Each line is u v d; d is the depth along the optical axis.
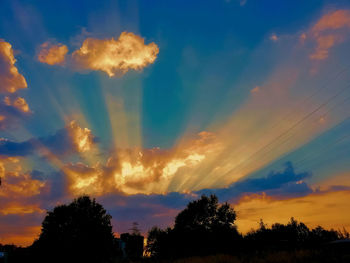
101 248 45.84
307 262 24.44
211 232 65.50
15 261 43.78
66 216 46.91
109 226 49.44
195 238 63.66
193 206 72.06
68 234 45.28
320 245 36.59
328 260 24.03
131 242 85.75
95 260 44.66
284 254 29.36
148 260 53.47
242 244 58.12
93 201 50.16
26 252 44.97
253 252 39.38
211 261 33.50
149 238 75.31
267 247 42.78
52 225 45.94
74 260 43.03
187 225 70.31
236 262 31.08
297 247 38.47
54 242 43.94
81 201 49.34
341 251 29.98
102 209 50.12
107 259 46.72
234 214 70.50
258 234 67.38
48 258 42.72
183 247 62.62
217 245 60.81
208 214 70.00
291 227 73.69
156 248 69.94
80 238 44.94
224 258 34.41
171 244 65.12
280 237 65.69
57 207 47.59
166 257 55.97
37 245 44.38
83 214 47.62
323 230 81.88
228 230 66.00
